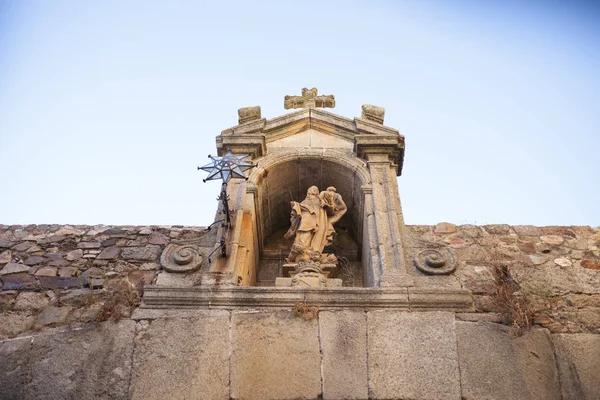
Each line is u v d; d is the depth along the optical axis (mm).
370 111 8164
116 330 5574
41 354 5434
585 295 6004
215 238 6516
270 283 7273
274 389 5156
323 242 6887
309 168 7820
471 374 5258
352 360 5336
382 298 5758
